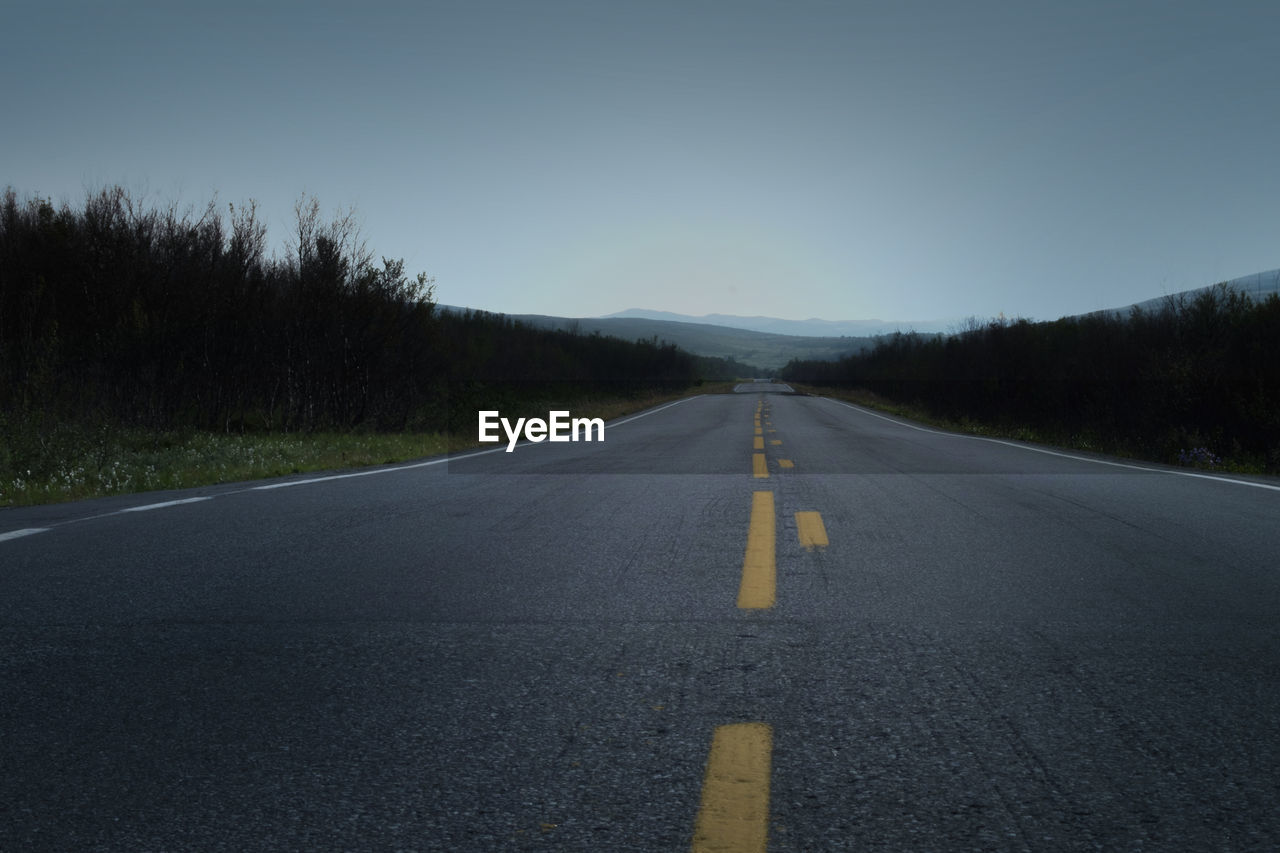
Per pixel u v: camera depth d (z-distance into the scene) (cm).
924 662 343
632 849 207
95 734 280
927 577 493
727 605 434
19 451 1133
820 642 371
